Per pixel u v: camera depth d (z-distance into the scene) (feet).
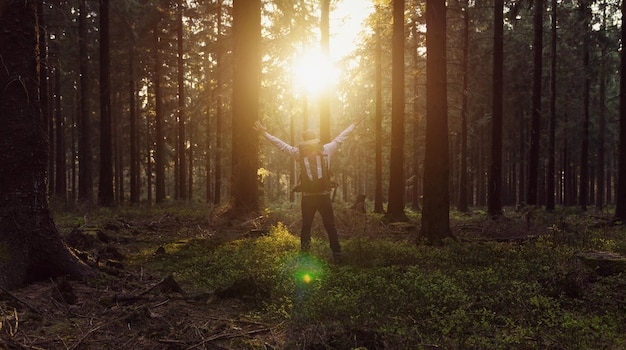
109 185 59.11
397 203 50.90
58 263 17.25
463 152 78.74
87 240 25.81
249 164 43.29
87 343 11.30
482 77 91.40
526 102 109.70
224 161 79.77
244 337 12.10
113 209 54.34
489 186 56.29
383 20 64.44
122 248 27.30
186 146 128.57
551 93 75.77
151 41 80.33
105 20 59.88
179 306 14.89
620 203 48.44
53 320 12.94
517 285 15.37
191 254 24.57
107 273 18.79
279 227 30.96
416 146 87.30
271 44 55.93
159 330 12.37
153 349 11.07
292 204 79.05
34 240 16.99
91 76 77.77
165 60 83.51
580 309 14.20
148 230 36.70
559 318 12.33
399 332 11.32
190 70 90.02
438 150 29.71
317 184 22.18
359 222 42.47
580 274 16.21
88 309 14.11
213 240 29.04
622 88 49.37
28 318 12.68
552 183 74.43
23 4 17.78
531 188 64.23
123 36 79.71
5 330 11.57
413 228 42.22
